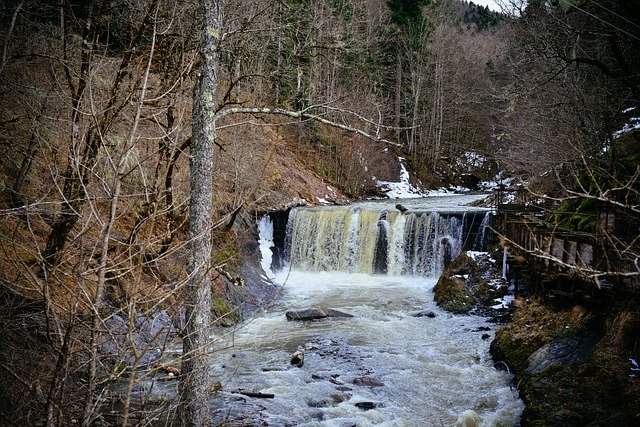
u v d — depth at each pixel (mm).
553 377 7684
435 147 42000
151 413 4285
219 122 14883
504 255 14055
